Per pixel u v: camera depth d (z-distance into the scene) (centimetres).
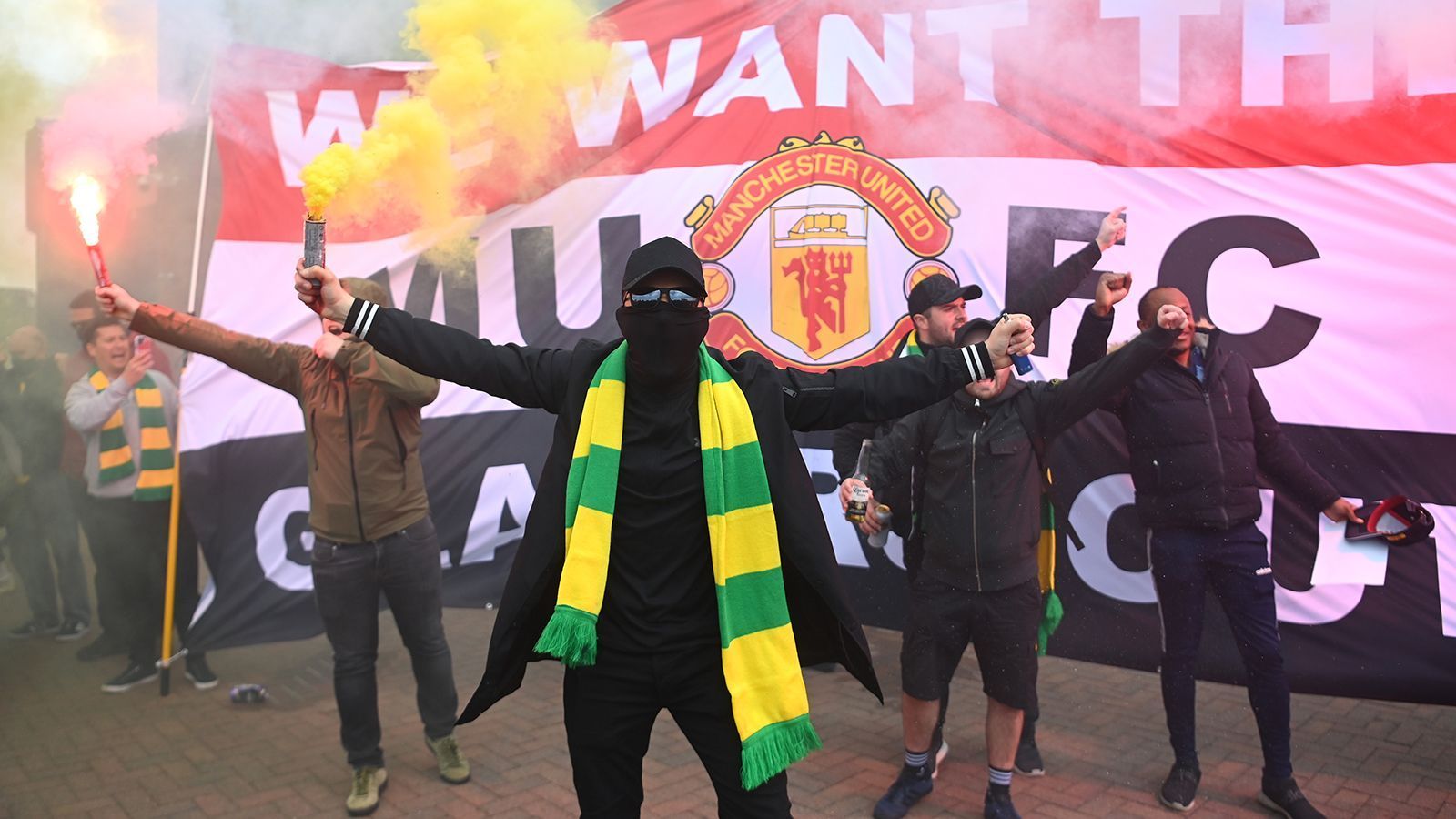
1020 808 341
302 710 441
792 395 216
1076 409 315
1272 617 339
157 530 479
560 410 221
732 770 218
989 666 325
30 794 358
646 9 455
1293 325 387
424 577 354
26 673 491
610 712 219
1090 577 414
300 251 463
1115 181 408
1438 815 332
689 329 205
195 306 463
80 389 466
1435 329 371
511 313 466
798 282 445
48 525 550
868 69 436
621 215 458
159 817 340
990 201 422
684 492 211
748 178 448
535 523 213
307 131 459
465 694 448
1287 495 384
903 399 214
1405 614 374
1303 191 385
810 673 484
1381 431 378
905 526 363
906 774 341
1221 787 355
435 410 474
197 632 460
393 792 357
